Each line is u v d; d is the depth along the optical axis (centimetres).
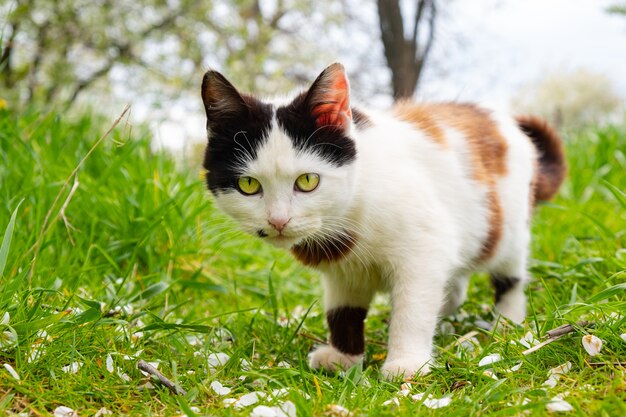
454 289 75
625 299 63
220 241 87
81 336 59
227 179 62
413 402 52
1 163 82
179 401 50
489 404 50
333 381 57
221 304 80
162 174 91
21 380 54
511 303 74
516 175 73
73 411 52
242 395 55
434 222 64
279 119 61
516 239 73
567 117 310
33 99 130
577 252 82
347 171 61
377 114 69
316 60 184
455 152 69
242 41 170
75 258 74
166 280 77
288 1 183
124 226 81
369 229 63
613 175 112
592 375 53
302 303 85
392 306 64
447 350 60
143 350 61
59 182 78
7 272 66
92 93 132
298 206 61
